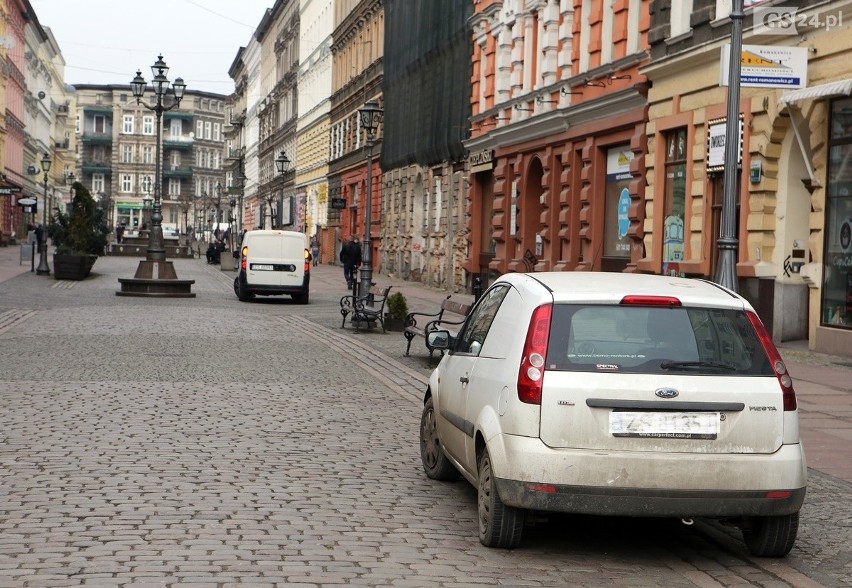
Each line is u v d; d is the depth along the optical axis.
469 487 8.97
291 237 34.22
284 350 19.58
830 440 11.20
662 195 24.92
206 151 159.12
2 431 10.57
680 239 24.08
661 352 6.85
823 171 19.17
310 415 12.27
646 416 6.70
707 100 22.45
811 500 8.62
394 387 15.10
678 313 7.02
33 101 101.56
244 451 9.98
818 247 19.38
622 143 27.84
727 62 15.11
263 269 33.97
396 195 53.53
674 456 6.67
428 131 46.09
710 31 22.06
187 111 155.88
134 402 12.65
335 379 15.73
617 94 26.64
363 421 12.05
